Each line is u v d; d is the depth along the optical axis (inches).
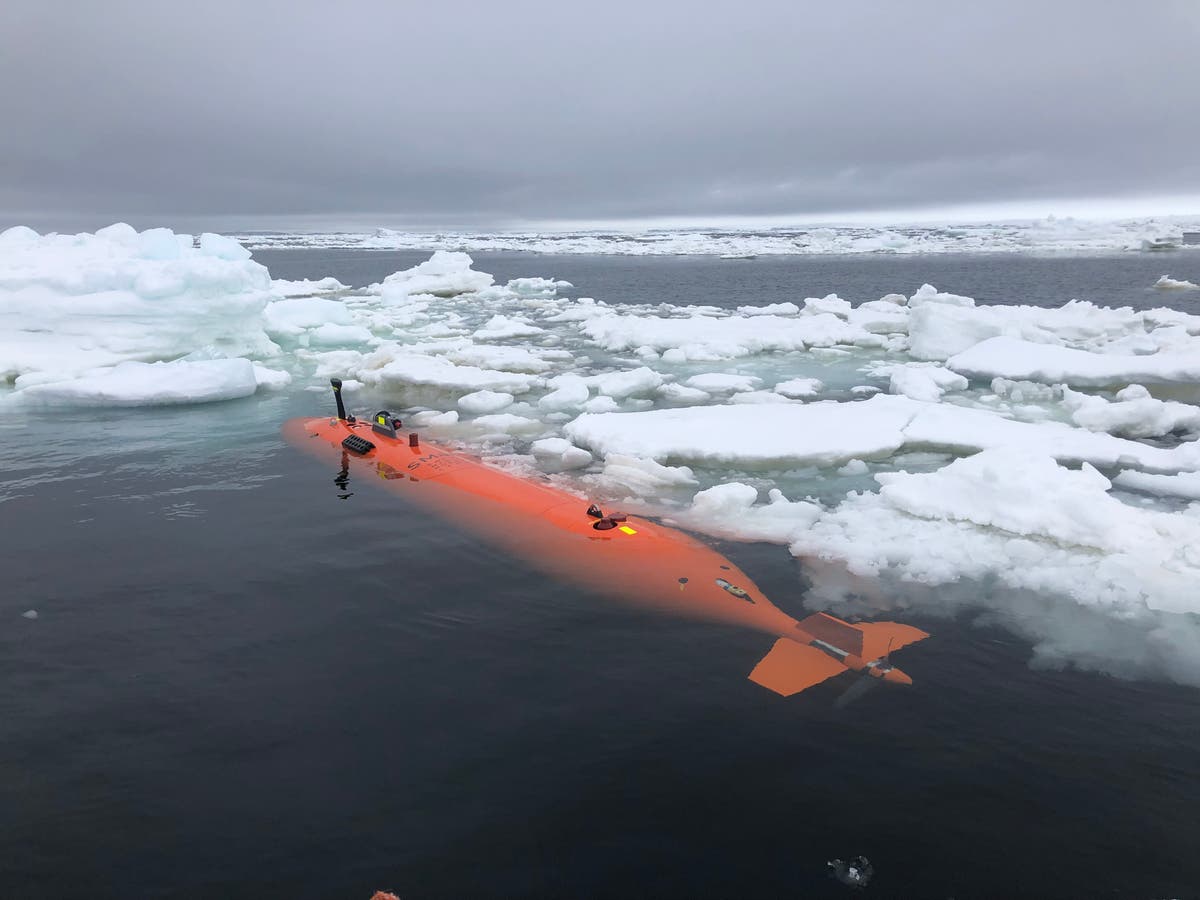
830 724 222.5
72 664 254.5
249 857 174.2
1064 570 319.3
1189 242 2851.9
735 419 539.2
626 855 174.9
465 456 494.9
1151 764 206.5
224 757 208.1
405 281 1628.9
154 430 562.3
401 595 303.9
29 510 400.5
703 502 403.5
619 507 406.6
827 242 2989.7
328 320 1031.6
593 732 218.2
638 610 290.2
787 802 191.2
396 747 211.9
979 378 718.5
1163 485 415.2
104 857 175.0
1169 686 243.8
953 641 270.2
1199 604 289.9
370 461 480.7
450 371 717.9
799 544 353.4
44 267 745.6
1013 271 1942.7
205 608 293.6
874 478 458.3
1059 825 184.2
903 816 187.0
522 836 180.2
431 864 172.2
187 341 760.3
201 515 393.4
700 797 193.0
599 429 525.7
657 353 904.3
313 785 197.3
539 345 958.4
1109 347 755.4
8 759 207.5
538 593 304.8
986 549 341.7
